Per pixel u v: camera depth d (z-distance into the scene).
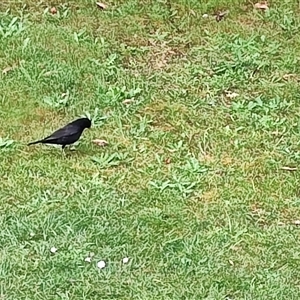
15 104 12.81
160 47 14.34
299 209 10.97
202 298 9.48
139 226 10.52
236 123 12.62
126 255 10.06
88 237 10.30
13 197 10.95
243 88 13.47
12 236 10.25
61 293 9.48
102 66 13.72
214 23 14.91
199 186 11.28
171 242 10.26
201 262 9.98
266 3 15.30
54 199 10.90
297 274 9.91
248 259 10.09
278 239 10.41
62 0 15.27
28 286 9.56
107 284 9.63
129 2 15.27
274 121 12.67
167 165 11.70
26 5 15.11
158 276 9.77
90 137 12.16
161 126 12.54
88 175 11.40
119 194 11.07
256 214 10.85
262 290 9.60
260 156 11.95
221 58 14.11
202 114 12.81
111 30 14.64
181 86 13.42
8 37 14.20
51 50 13.98
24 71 13.38
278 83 13.59
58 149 11.88
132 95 13.12
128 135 12.29
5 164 11.55
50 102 12.87
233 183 11.38
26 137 12.16
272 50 14.31
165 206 10.89
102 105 12.88
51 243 10.19
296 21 15.03
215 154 11.97
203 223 10.62
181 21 14.94
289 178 11.52
